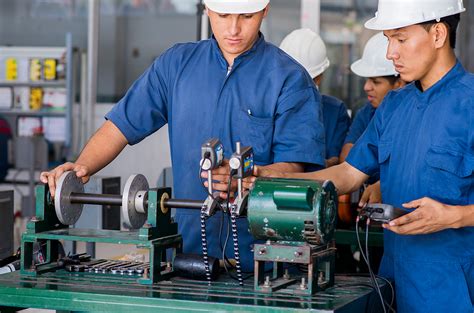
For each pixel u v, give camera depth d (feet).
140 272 7.65
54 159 27.25
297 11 23.79
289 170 8.32
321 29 22.93
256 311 6.44
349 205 11.48
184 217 8.78
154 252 7.20
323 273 7.33
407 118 7.95
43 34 29.68
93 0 27.43
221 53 8.71
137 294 6.81
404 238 7.82
